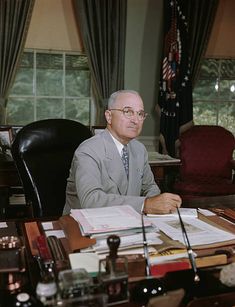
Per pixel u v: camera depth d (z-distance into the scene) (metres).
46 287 0.76
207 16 4.05
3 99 3.72
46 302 0.74
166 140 4.05
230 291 0.84
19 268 0.87
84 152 1.63
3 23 3.61
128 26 4.06
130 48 4.10
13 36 3.65
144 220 1.15
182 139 3.52
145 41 4.13
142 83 4.19
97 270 0.86
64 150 1.91
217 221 1.34
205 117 4.48
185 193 3.16
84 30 3.85
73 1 3.88
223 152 3.45
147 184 1.88
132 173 1.73
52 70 4.03
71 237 1.07
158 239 1.08
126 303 0.80
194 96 4.41
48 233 1.21
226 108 4.50
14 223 1.34
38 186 1.75
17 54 3.70
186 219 1.35
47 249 0.99
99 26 3.85
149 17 4.10
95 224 1.11
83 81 4.14
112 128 1.70
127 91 1.69
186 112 4.04
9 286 0.84
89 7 3.80
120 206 1.34
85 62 4.10
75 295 0.73
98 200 1.47
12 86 3.80
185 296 0.83
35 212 1.75
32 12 3.72
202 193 3.14
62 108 4.13
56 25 3.90
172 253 1.01
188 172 3.42
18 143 1.78
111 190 1.65
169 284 0.85
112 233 1.06
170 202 1.39
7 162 2.65
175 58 3.96
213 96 4.45
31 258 1.02
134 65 4.14
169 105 4.01
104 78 3.95
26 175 1.75
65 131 1.92
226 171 3.45
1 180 2.67
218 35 4.29
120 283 0.79
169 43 3.94
